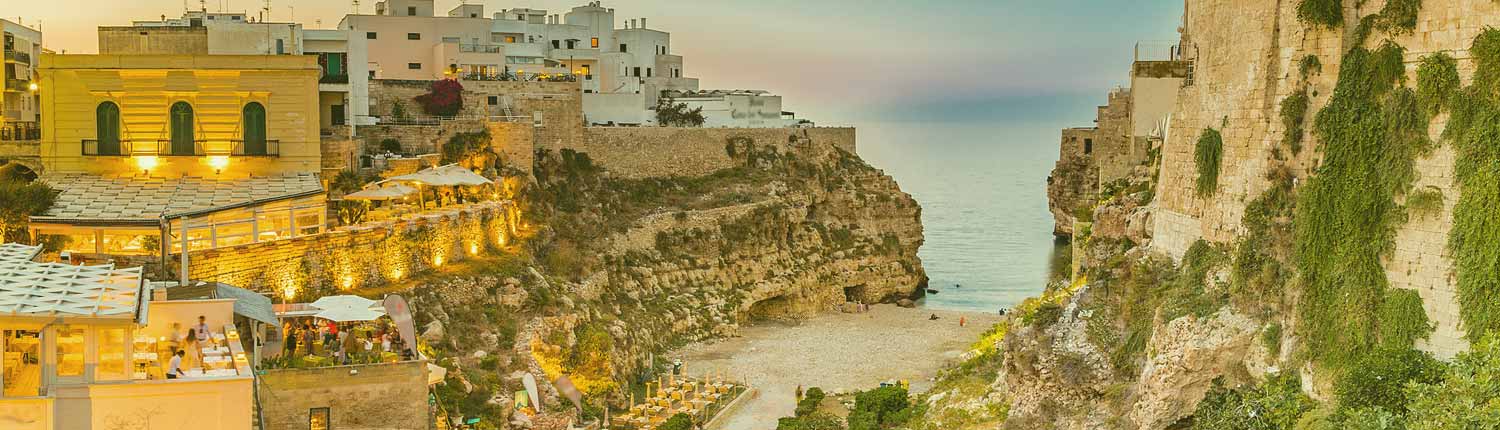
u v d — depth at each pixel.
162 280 52.94
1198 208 45.59
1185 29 68.06
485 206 76.94
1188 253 44.88
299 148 73.69
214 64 71.88
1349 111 37.41
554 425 59.03
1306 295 37.84
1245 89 42.78
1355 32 38.53
